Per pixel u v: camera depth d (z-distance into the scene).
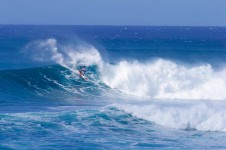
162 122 83.50
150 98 118.56
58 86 121.00
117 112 87.12
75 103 104.81
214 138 74.44
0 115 81.44
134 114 86.38
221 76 126.94
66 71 125.31
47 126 76.81
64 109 94.88
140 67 126.56
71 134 73.00
